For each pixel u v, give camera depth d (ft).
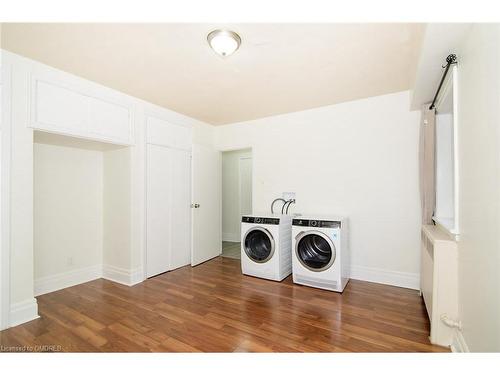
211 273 10.82
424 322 6.52
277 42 5.96
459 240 5.36
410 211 9.06
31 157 6.87
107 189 10.44
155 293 8.61
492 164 3.73
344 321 6.59
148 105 10.33
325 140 10.77
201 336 5.92
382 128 9.55
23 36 5.72
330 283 8.64
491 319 3.75
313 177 11.07
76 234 9.77
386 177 9.48
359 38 5.80
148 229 10.24
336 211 10.50
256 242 10.58
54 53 6.51
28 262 6.75
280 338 5.82
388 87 8.80
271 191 12.22
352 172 10.14
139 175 9.97
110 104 8.90
